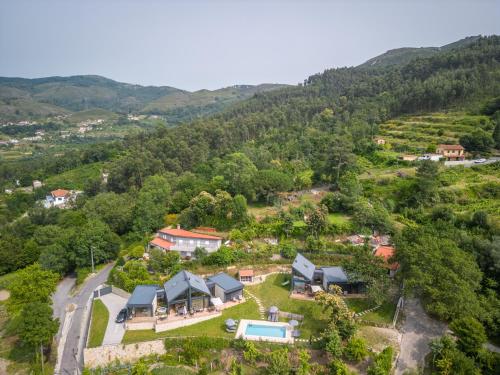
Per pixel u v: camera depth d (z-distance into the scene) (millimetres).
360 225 73875
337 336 44125
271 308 52062
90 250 77500
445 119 139625
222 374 45219
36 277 58812
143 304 52125
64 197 157000
